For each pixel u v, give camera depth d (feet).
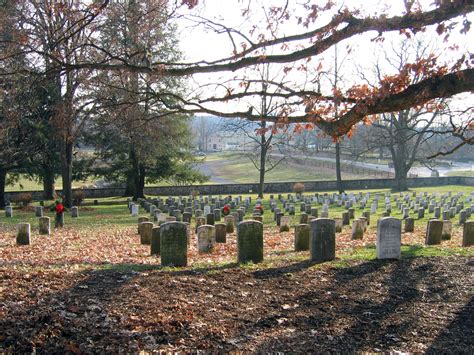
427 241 46.11
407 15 25.73
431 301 26.68
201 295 26.66
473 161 286.66
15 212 104.42
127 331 21.01
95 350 19.15
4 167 112.88
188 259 40.04
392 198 126.62
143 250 47.85
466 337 21.67
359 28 26.58
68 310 23.04
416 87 25.89
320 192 172.04
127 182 150.20
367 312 24.79
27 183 200.75
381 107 26.86
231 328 22.13
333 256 36.68
